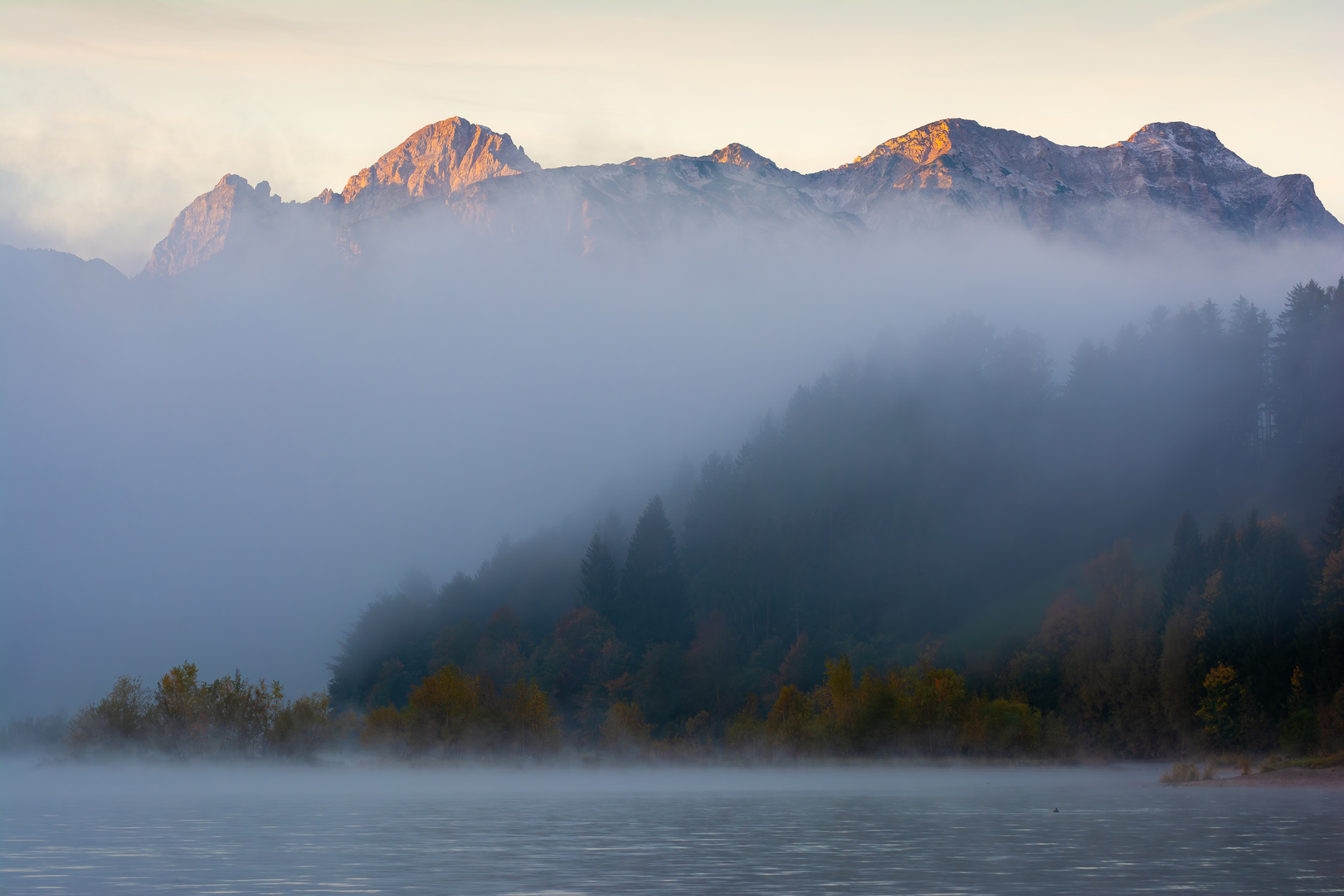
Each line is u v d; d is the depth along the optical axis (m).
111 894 19.75
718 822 36.03
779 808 43.25
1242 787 56.75
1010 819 37.31
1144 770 91.12
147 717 70.38
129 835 30.69
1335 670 94.44
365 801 45.78
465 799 48.12
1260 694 101.06
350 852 26.62
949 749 97.94
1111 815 38.56
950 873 22.77
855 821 36.75
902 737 97.44
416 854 26.31
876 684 98.81
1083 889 20.39
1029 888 20.53
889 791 56.84
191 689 72.62
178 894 19.88
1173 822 34.94
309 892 20.08
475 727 84.56
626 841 29.44
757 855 26.27
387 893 19.98
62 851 26.59
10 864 24.09
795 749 97.12
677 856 25.95
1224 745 99.88
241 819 36.16
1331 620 97.06
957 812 40.84
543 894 19.80
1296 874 22.25
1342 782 57.19
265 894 19.88
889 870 23.22
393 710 84.06
